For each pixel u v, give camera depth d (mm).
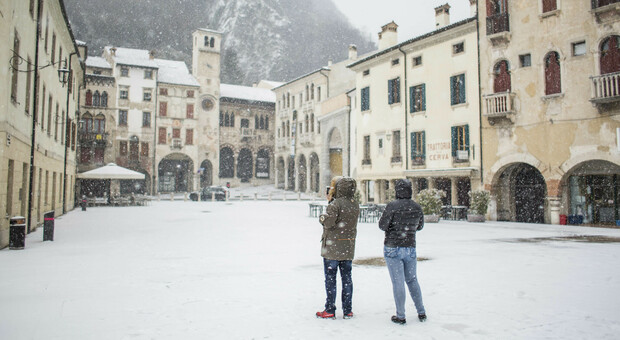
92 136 57062
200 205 42656
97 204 43000
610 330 5449
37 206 20953
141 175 42312
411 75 32188
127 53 64250
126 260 11148
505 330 5453
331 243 5969
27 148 17969
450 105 28984
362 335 5266
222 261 10977
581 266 10070
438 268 9828
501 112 25000
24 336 5234
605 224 22266
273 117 75000
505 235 17219
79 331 5430
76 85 37312
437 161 29906
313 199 54500
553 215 23000
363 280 8602
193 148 65312
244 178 72625
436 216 23672
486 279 8602
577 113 22234
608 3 21484
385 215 5824
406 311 6340
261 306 6621
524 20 24672
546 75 23719
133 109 60781
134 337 5195
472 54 27562
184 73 68062
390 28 38719
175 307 6562
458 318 5973
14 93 15492
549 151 23344
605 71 21438
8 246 14164
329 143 53688
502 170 25906
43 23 20703
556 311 6297
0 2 13289
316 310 6398
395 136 34000
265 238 16094
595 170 22578
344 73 55906
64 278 8828
